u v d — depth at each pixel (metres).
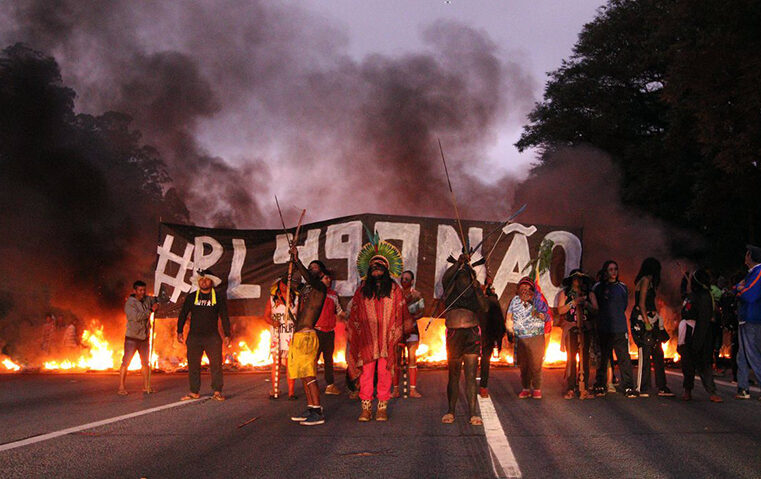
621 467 5.49
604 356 10.48
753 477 5.16
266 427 7.56
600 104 38.31
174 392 11.49
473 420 7.67
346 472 5.35
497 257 16.94
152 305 11.53
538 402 9.76
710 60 21.48
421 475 5.25
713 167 26.88
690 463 5.63
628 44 37.59
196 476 5.24
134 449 6.28
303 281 13.20
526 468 5.46
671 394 10.46
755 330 9.97
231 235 16.86
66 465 5.61
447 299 8.13
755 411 8.74
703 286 9.83
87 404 9.78
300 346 7.90
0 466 5.56
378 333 8.12
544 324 10.25
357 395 10.48
